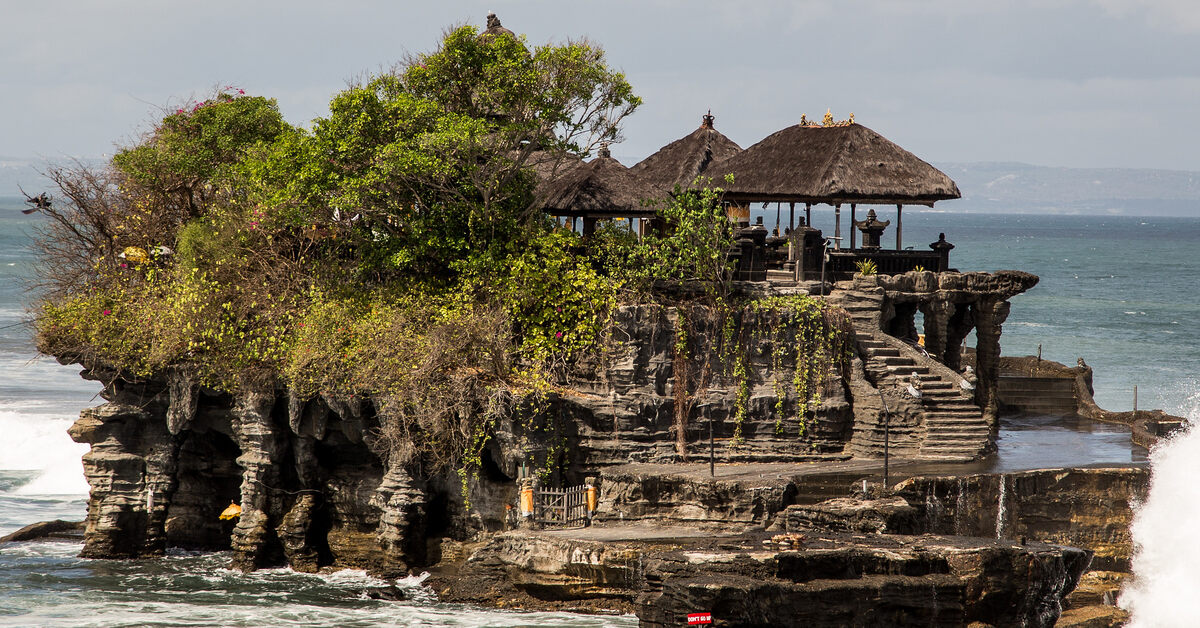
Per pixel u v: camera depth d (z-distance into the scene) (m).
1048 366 96.81
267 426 72.00
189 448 75.88
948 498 63.59
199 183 83.06
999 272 80.38
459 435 67.69
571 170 82.50
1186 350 169.62
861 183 77.69
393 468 68.50
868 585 48.88
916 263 79.88
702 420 70.12
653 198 77.56
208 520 76.19
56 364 139.75
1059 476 66.25
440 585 66.00
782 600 47.75
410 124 72.31
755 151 83.31
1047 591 54.03
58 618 61.81
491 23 91.38
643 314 69.88
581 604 60.88
